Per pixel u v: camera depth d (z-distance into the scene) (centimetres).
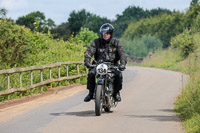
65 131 1328
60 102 2253
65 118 1619
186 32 7650
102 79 1616
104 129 1349
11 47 3077
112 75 1677
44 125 1465
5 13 3178
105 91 1656
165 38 11194
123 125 1421
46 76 3175
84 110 1875
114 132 1295
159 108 1894
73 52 4356
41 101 2358
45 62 3612
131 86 3117
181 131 1302
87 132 1302
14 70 2359
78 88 3111
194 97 1841
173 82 3384
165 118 1577
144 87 3012
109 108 1783
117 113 1745
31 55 3581
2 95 2209
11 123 1557
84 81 3422
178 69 5391
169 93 2559
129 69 6022
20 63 3181
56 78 3198
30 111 1911
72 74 3494
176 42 7825
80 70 3691
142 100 2236
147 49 10250
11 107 2153
